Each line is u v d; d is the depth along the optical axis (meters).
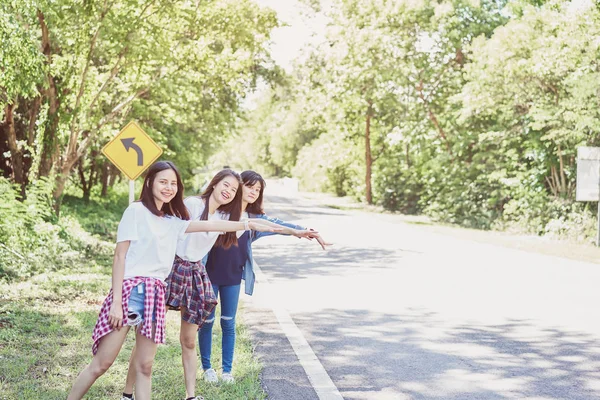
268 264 14.61
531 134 28.22
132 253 4.45
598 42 22.05
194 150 36.59
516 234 27.25
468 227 31.67
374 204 48.41
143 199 4.52
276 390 5.64
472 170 33.09
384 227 26.45
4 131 18.89
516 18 30.70
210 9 20.28
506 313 9.11
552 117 25.06
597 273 13.16
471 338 7.70
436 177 36.94
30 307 8.66
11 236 12.84
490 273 13.09
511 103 27.88
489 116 33.97
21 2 12.52
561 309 9.38
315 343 7.47
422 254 16.55
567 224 24.36
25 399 5.05
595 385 5.89
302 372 6.23
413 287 11.34
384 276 12.66
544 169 28.05
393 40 35.69
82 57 17.92
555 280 12.16
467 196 32.78
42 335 7.27
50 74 16.59
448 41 35.09
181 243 5.09
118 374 5.86
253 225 4.96
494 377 6.15
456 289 11.12
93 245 15.58
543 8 27.11
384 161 45.84
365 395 5.58
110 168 39.19
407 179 43.00
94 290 10.28
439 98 36.41
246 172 5.95
